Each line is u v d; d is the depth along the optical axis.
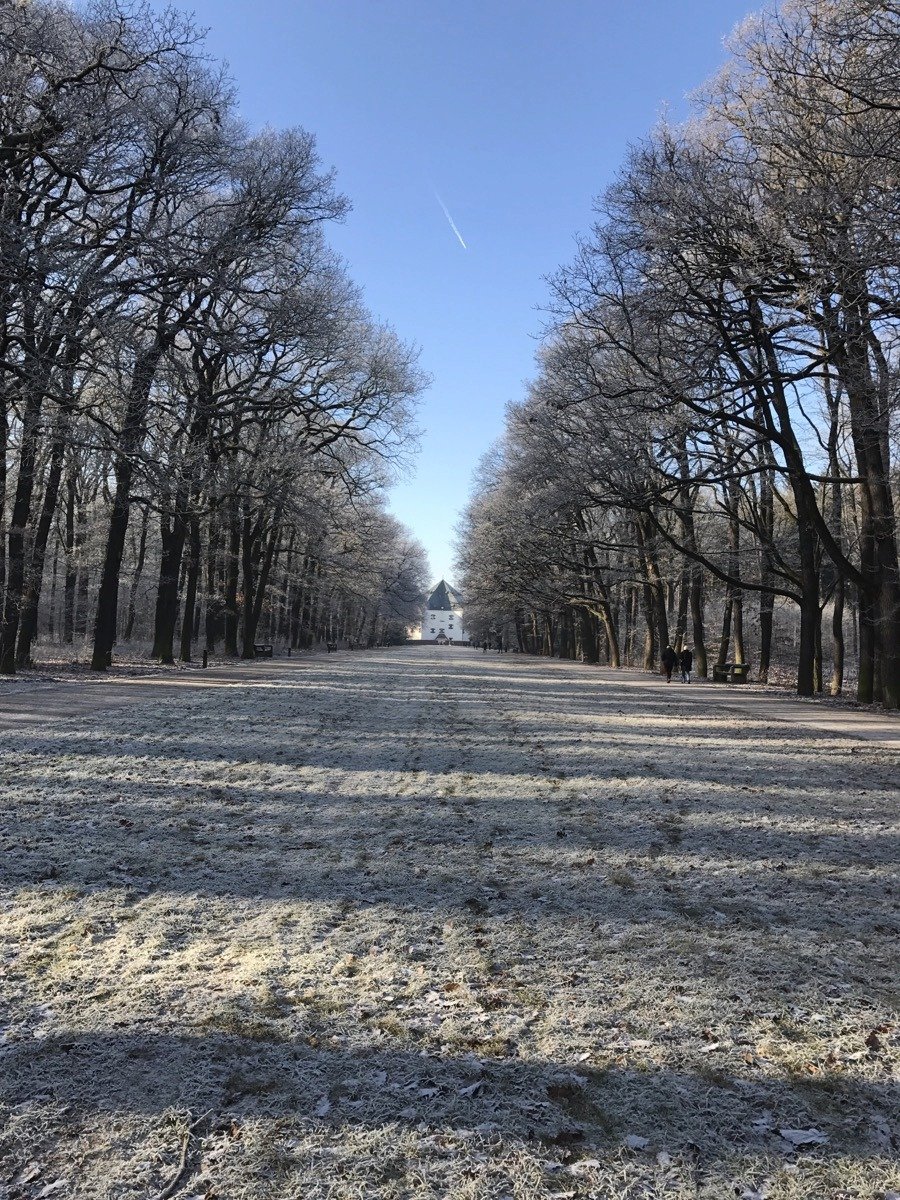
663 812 9.04
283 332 24.73
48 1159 3.26
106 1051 4.02
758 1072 3.90
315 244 28.95
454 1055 4.04
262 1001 4.55
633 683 32.19
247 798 9.41
